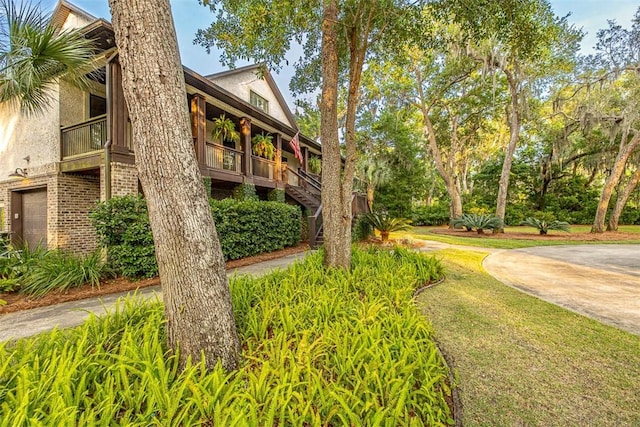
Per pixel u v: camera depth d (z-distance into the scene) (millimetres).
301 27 5215
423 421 1774
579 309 3812
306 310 3006
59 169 7066
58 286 4754
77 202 7379
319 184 14719
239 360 2277
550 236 13547
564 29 10586
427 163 24484
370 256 5848
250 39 5133
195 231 2182
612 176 14523
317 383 1818
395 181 21250
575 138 19141
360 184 21641
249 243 7887
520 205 21312
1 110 8484
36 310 3939
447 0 4812
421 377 2057
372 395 1767
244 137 10523
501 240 12234
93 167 6500
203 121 8602
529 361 2531
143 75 2082
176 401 1629
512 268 6590
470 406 1982
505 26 4945
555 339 2930
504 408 1962
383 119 20250
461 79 15703
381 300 3451
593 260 7566
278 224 9266
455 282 5215
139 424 1501
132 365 1941
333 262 4801
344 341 2279
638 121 14133
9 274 4988
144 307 2951
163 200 2131
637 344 2799
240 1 4660
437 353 2449
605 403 1991
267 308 2947
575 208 20906
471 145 20906
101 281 5242
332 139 4973
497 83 15492
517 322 3375
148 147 2109
